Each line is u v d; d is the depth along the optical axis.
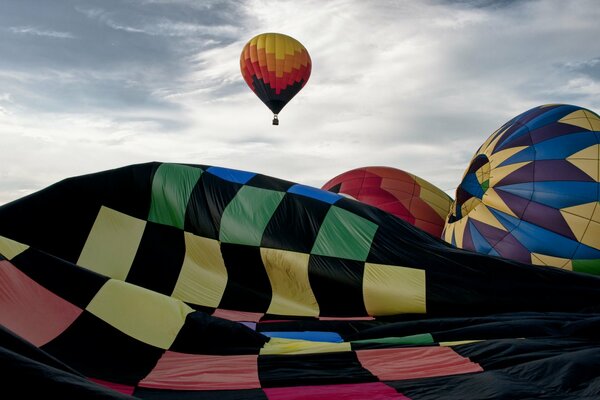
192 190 6.03
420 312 5.03
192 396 2.59
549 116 10.67
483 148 11.51
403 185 14.34
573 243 9.52
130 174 6.07
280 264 5.57
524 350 3.09
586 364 2.60
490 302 4.87
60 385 1.45
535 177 9.98
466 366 2.95
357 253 5.45
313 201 5.96
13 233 5.38
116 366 3.06
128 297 3.57
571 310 4.75
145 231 5.81
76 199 5.71
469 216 10.70
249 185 6.14
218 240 5.78
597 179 9.62
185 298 5.43
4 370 1.44
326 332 4.39
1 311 3.13
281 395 2.53
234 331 3.58
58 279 3.50
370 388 2.63
